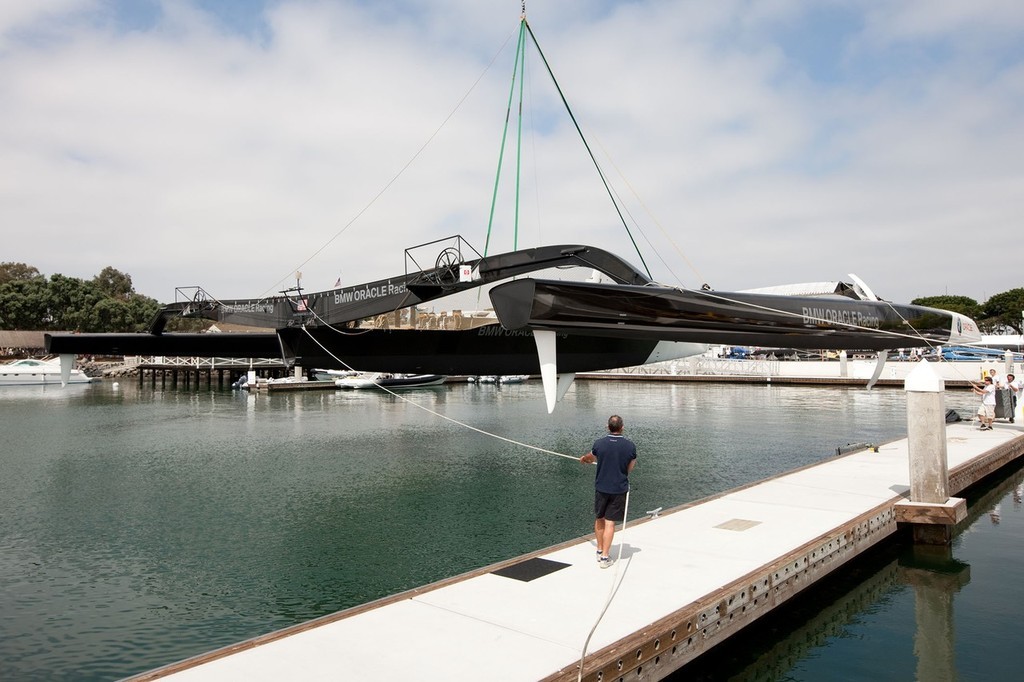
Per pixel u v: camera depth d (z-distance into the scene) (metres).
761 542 7.63
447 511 13.29
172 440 23.94
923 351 14.81
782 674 6.18
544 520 12.54
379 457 19.92
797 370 51.41
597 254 13.09
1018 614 7.45
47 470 18.17
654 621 5.45
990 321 77.62
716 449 20.34
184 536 11.79
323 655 4.84
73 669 6.96
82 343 14.46
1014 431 16.84
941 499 9.22
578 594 6.07
